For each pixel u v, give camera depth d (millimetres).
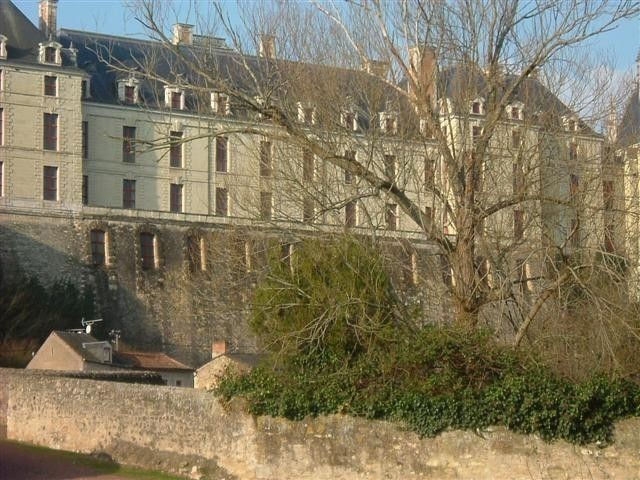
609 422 21062
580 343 22188
